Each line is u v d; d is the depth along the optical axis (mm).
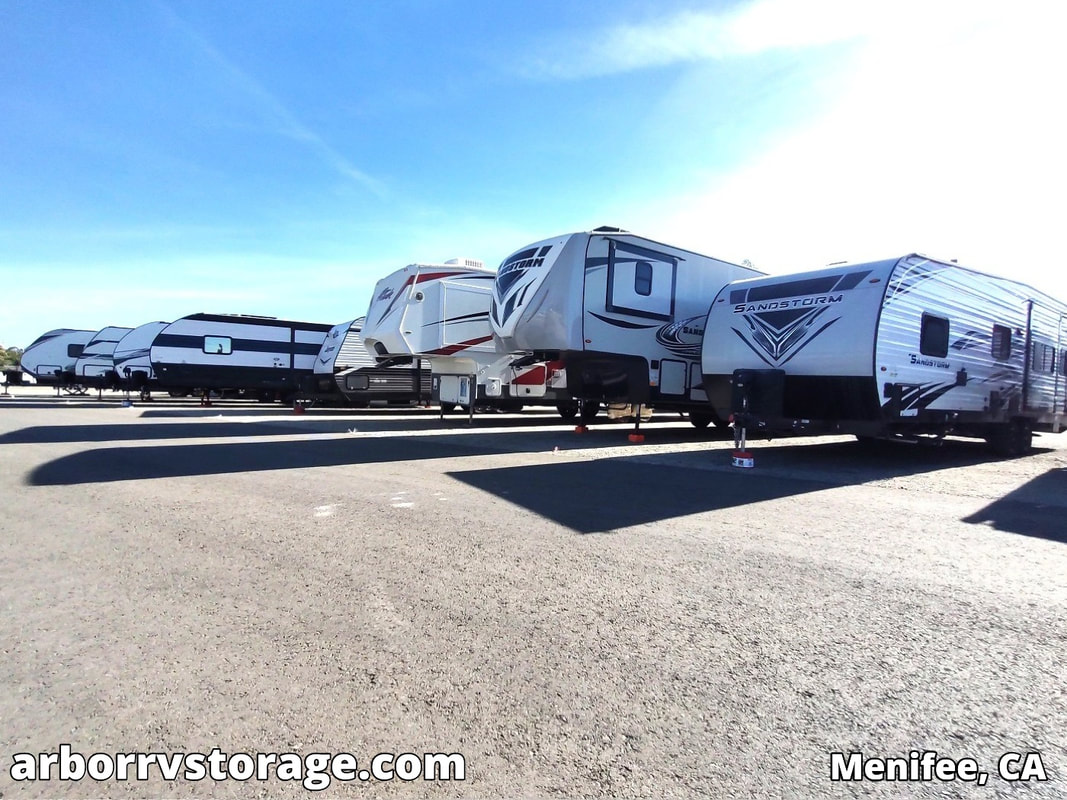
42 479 6992
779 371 9664
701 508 5859
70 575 3896
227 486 6680
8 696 2533
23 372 36219
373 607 3447
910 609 3484
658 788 2043
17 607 3406
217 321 26078
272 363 27203
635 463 8789
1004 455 11875
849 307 8969
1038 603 3594
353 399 20406
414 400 21219
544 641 3055
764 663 2855
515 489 6629
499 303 12914
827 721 2414
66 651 2912
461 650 2957
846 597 3650
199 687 2623
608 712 2461
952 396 10039
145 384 27125
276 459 8758
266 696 2561
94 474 7344
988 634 3186
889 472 8719
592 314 11648
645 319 12484
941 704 2537
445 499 6090
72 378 33938
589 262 11617
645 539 4762
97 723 2367
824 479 7836
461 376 15859
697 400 13469
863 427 8883
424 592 3666
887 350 8727
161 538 4691
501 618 3312
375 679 2697
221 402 29516
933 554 4504
